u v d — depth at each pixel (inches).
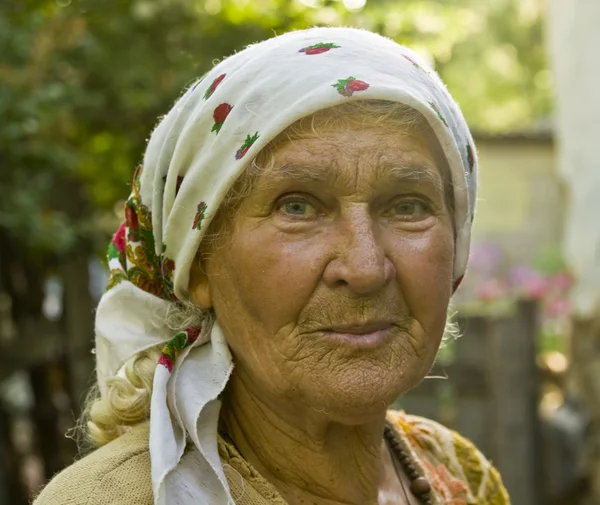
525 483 141.6
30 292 150.0
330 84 47.2
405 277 49.3
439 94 52.2
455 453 68.4
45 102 120.5
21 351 144.7
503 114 640.4
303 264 48.0
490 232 412.8
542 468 147.0
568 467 158.4
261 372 50.0
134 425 52.4
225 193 48.9
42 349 148.1
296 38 50.3
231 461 51.6
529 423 142.1
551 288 226.1
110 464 48.1
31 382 158.1
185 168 51.4
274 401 52.4
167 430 47.1
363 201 48.3
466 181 53.2
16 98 116.6
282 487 53.9
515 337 141.6
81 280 152.9
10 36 118.6
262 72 48.6
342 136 48.1
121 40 139.1
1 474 147.9
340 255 47.8
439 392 144.3
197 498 47.7
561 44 181.6
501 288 249.3
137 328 54.7
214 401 51.5
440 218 51.3
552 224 408.2
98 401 54.6
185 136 50.6
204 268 52.6
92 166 149.7
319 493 54.6
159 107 143.0
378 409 48.6
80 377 151.5
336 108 48.1
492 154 408.5
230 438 54.2
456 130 53.9
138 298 54.8
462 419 143.6
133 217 55.7
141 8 137.7
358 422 49.6
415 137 49.9
